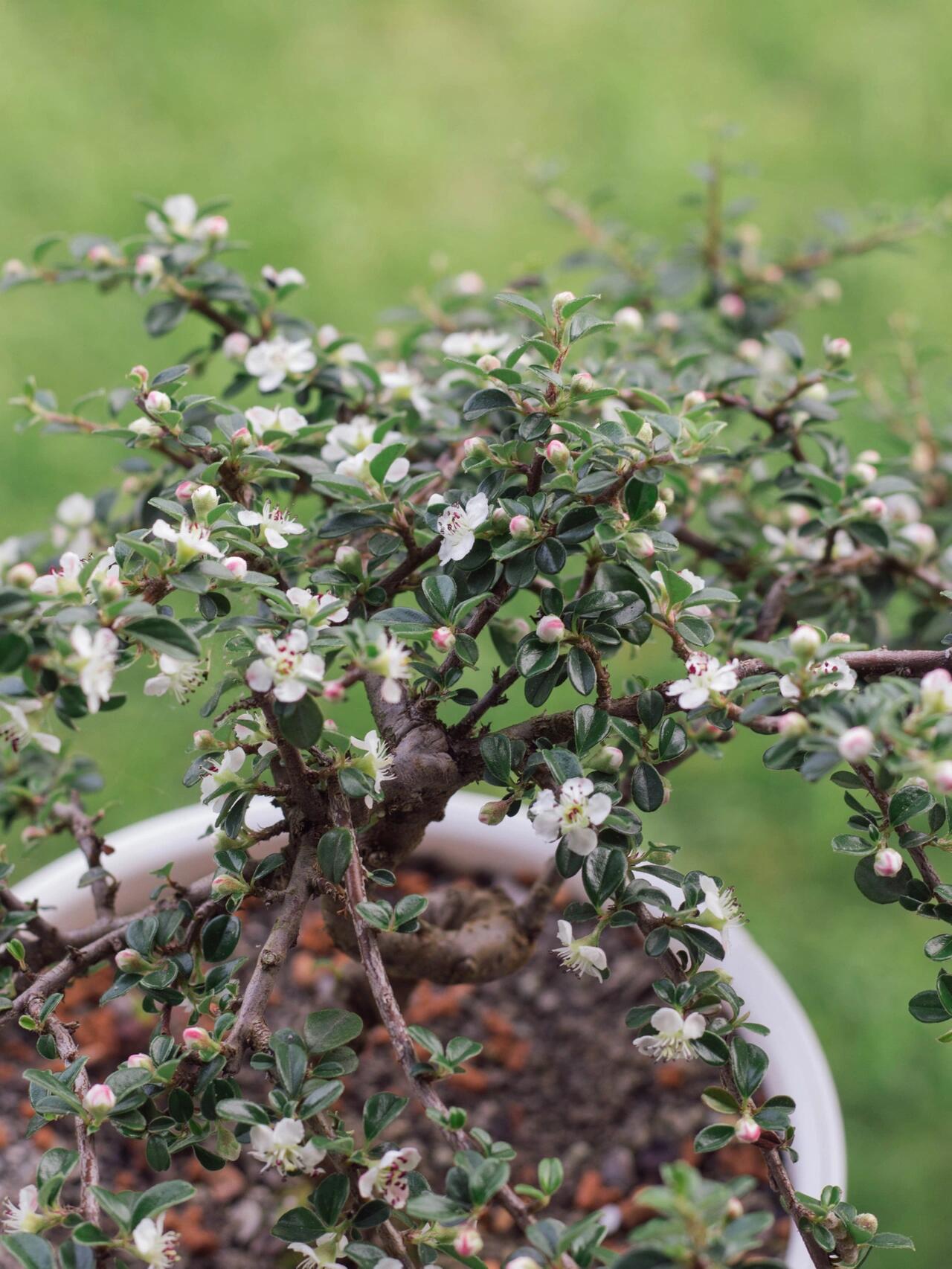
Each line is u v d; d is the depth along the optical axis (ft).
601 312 1.85
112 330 2.83
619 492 1.29
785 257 1.91
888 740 1.18
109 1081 1.23
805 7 3.80
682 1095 1.64
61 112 3.31
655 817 2.24
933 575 1.55
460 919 1.53
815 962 2.08
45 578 1.22
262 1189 1.59
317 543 1.45
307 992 1.69
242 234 3.08
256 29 3.65
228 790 1.28
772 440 1.52
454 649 1.28
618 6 3.82
